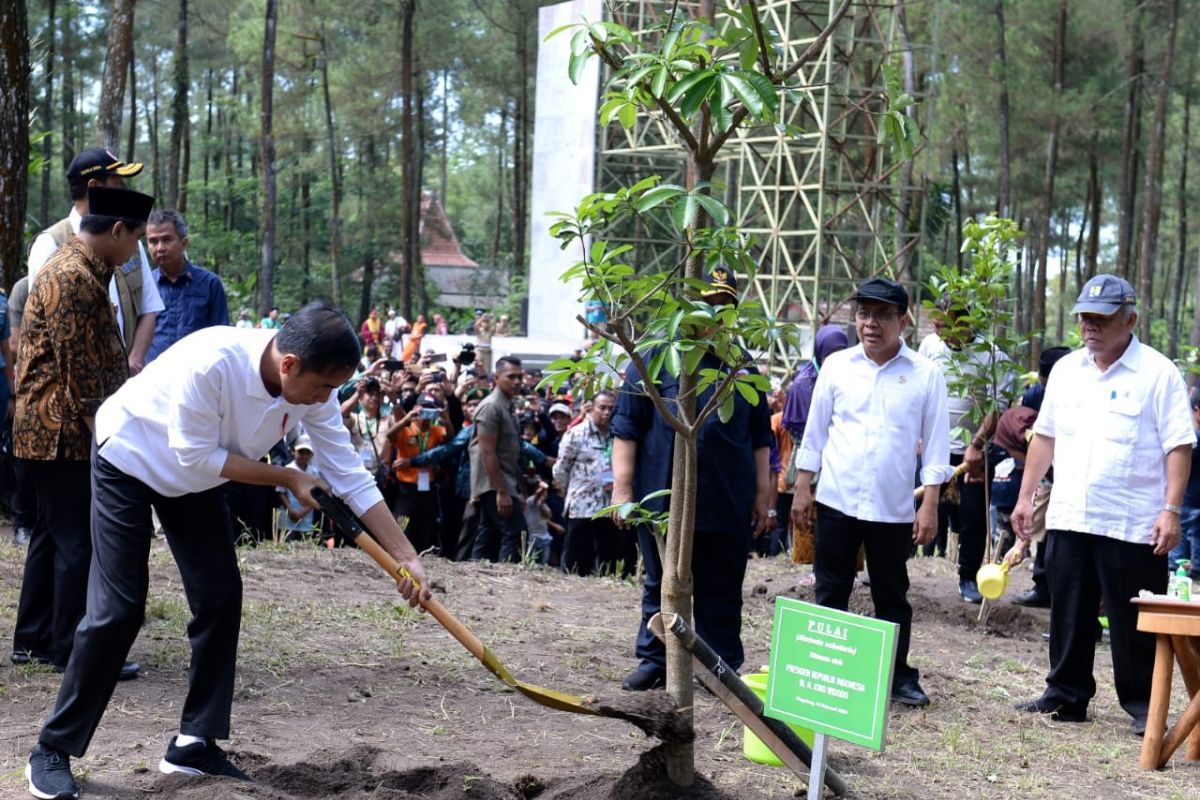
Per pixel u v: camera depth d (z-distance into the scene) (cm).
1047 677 635
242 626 662
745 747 506
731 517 591
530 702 579
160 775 423
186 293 702
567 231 382
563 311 2761
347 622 701
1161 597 562
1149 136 3575
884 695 383
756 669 696
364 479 423
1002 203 2936
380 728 516
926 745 557
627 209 379
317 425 418
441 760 471
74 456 523
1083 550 615
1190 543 1220
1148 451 600
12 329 698
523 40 3988
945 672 709
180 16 4116
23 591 556
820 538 630
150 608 664
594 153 2691
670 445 591
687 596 416
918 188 2402
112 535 402
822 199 2255
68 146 4250
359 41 3925
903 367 620
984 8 2973
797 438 856
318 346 373
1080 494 609
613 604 850
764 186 2369
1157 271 5800
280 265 4725
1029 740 582
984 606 881
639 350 385
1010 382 984
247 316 2917
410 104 3706
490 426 1012
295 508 960
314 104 4456
